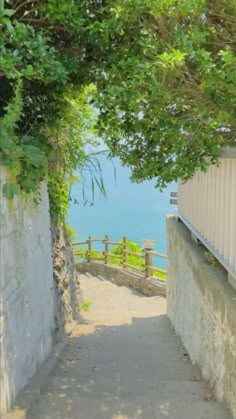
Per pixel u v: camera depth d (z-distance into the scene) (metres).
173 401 3.02
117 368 3.97
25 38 2.49
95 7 2.86
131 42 2.83
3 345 2.37
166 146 3.16
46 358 3.75
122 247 10.91
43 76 2.61
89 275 11.46
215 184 3.67
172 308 5.98
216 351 3.15
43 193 3.71
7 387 2.42
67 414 2.73
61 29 2.96
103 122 3.04
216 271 3.54
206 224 4.03
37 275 3.41
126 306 8.59
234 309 2.70
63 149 4.75
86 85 3.38
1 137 2.29
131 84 2.54
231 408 2.70
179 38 2.50
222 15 2.80
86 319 6.86
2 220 2.42
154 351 4.70
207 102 2.76
